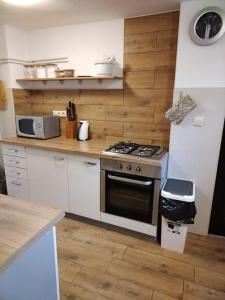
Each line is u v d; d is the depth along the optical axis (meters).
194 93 2.00
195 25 1.85
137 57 2.36
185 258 1.95
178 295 1.59
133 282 1.69
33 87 2.99
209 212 2.21
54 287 1.10
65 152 2.32
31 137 2.79
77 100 2.81
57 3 1.98
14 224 0.93
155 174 1.96
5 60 2.80
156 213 2.05
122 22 2.36
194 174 2.18
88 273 1.77
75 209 2.46
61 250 2.03
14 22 2.57
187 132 2.11
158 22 2.19
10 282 0.81
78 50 2.66
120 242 2.15
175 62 2.20
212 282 1.70
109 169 2.13
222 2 1.77
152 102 2.41
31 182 2.67
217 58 1.87
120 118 2.61
